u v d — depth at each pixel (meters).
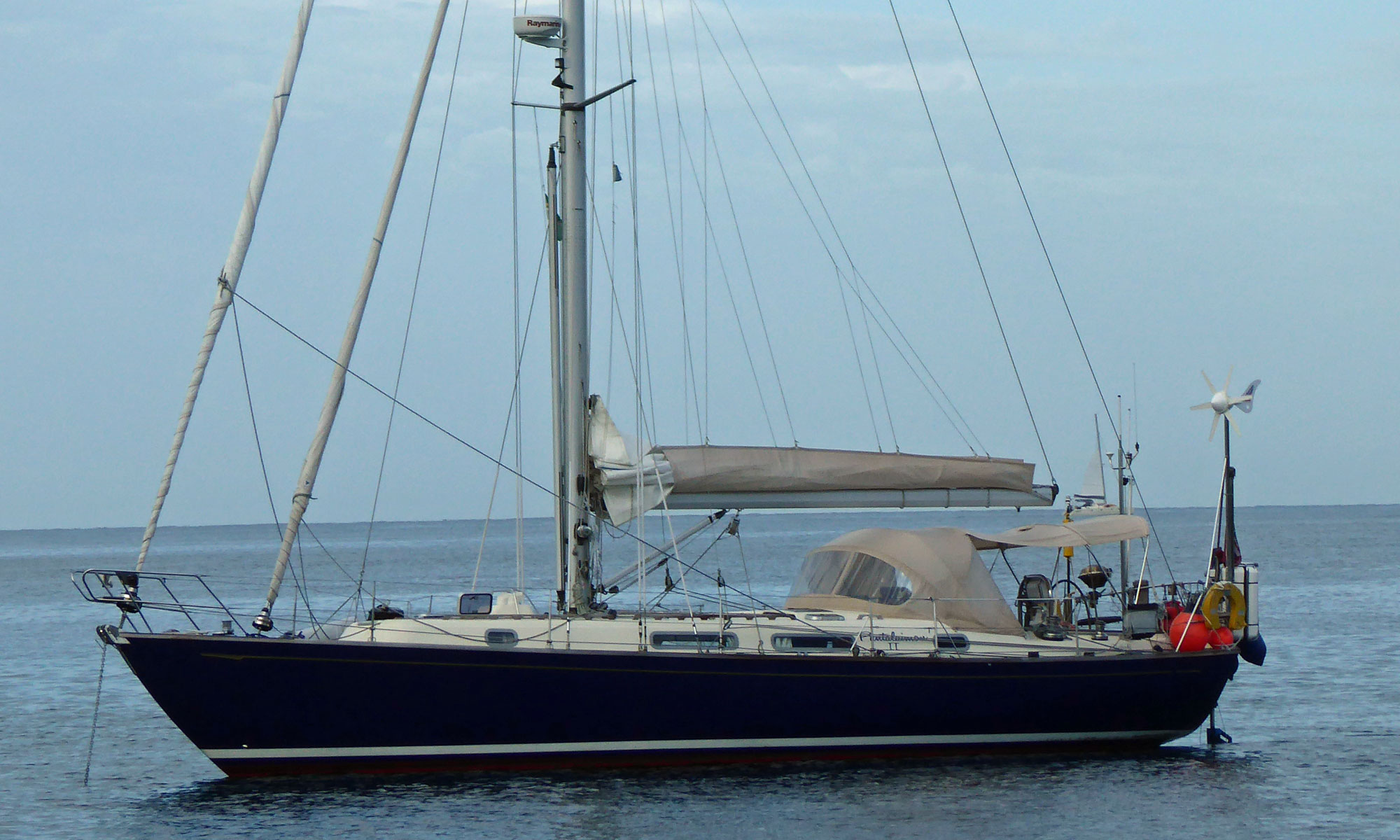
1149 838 55.00
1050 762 66.69
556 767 60.56
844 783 61.22
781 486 63.59
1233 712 87.12
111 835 56.44
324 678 57.31
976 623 66.69
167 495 57.94
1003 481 66.88
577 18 65.19
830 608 68.12
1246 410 71.25
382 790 58.53
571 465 64.50
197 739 57.56
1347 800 61.34
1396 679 101.75
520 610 64.50
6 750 77.81
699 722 61.09
